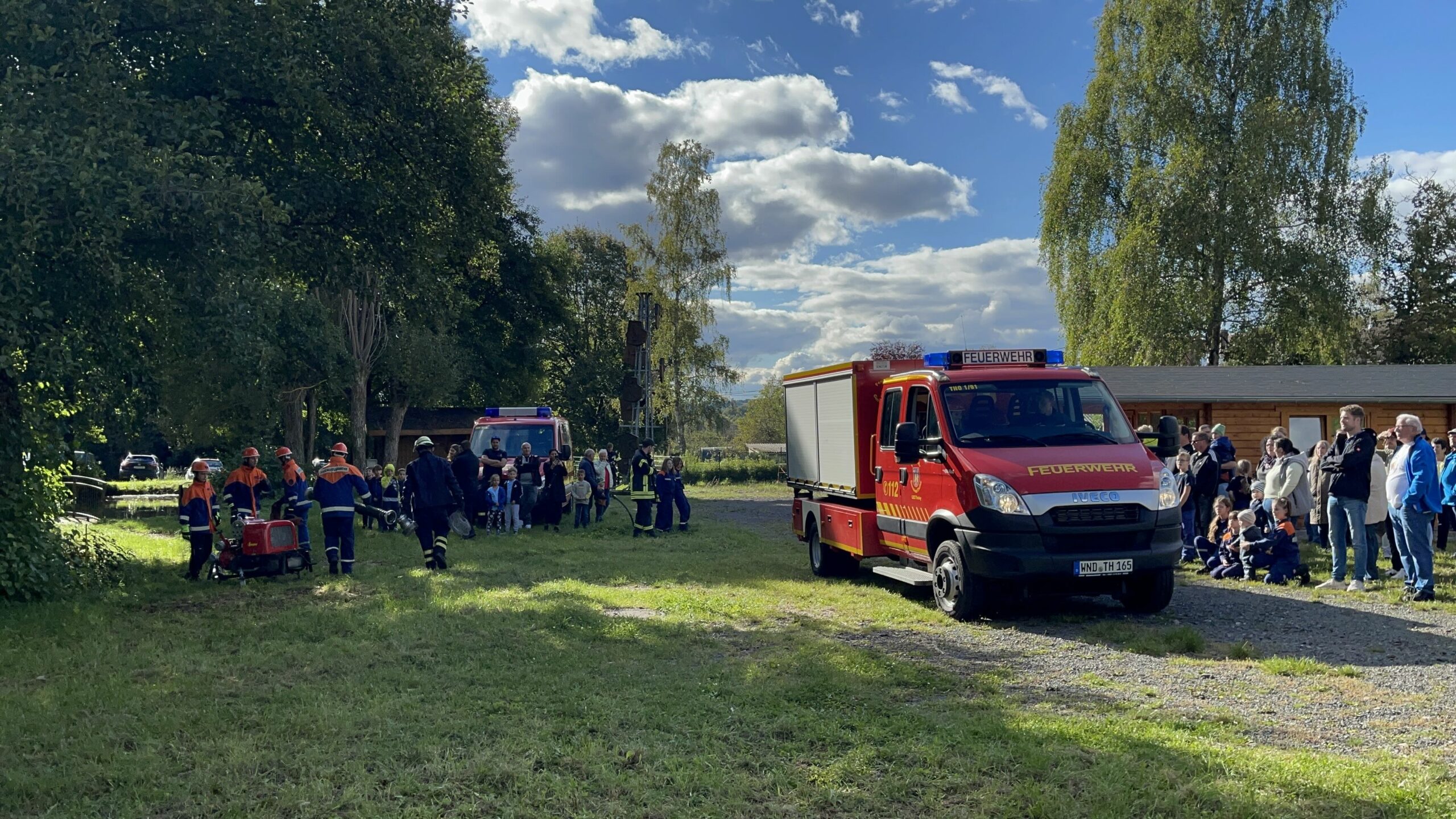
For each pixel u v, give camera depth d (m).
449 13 15.37
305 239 14.50
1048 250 34.41
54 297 10.83
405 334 37.56
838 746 5.25
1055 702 6.12
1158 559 8.59
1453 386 22.72
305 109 13.24
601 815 4.32
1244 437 22.94
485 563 13.85
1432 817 4.06
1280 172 30.92
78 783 4.71
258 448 29.38
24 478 10.79
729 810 4.37
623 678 6.75
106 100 10.21
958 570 9.00
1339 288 31.47
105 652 7.74
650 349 30.47
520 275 45.62
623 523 20.64
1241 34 32.75
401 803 4.45
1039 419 9.59
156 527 21.78
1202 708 5.94
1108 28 34.12
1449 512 13.43
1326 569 11.99
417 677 6.81
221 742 5.32
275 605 10.34
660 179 48.34
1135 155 33.25
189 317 12.44
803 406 13.31
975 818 4.25
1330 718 5.73
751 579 12.08
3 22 9.59
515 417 23.06
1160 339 31.02
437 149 15.27
